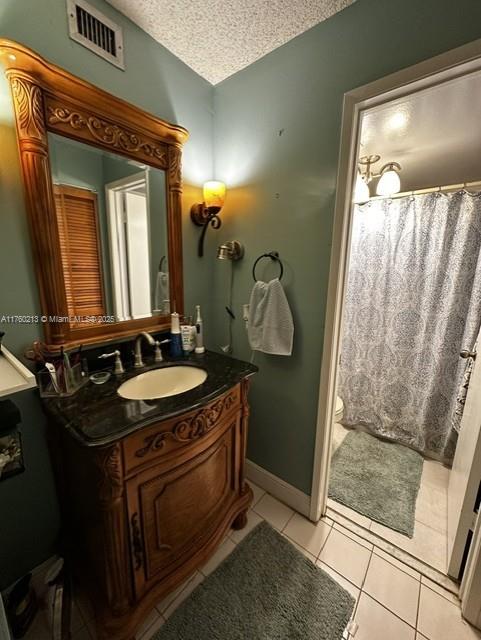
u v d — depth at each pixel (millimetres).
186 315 1586
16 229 931
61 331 1036
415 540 1349
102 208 1128
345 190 1111
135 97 1177
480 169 1745
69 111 970
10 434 791
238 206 1493
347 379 2215
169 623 1007
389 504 1551
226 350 1713
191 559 1067
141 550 915
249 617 1028
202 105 1457
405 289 1897
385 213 1910
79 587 1077
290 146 1248
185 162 1430
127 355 1287
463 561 1150
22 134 870
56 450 1040
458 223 1684
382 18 950
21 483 1054
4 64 822
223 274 1642
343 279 1213
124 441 809
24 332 985
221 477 1201
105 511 809
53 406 911
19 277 955
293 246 1310
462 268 1685
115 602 885
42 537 1143
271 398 1527
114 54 1087
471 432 1163
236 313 1618
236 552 1265
